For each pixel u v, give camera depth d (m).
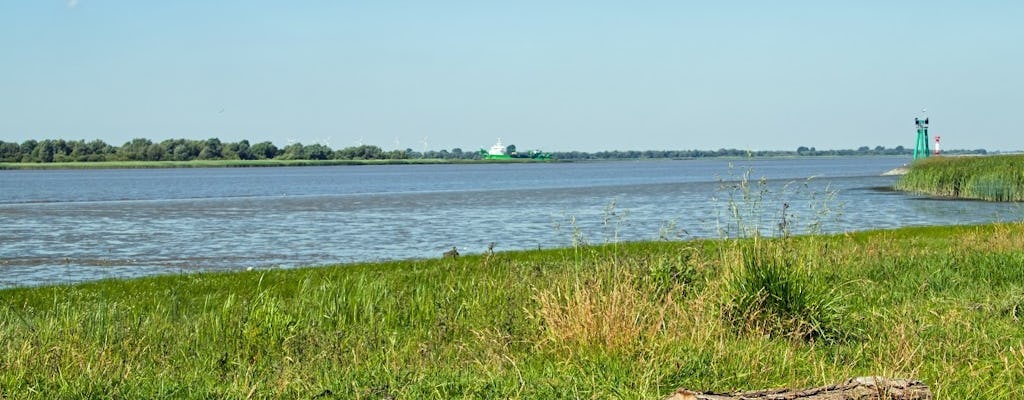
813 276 11.30
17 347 9.54
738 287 10.65
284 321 10.83
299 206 50.59
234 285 17.03
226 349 10.30
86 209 48.53
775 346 9.57
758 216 18.50
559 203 52.09
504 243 30.00
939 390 7.82
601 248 21.58
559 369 8.63
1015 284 13.86
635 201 53.50
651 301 10.46
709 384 8.13
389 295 13.34
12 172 173.12
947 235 24.66
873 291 13.26
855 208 44.78
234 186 88.06
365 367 9.02
